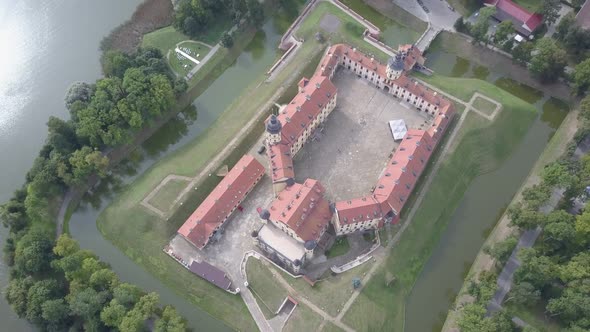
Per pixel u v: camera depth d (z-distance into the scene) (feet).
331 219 459.32
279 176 456.45
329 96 499.92
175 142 537.24
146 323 420.77
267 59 590.14
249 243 458.50
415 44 585.22
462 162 502.79
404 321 431.84
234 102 554.87
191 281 445.37
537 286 412.57
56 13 629.92
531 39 581.12
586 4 560.20
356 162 500.74
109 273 424.46
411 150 466.70
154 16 618.03
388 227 462.60
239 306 433.48
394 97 542.57
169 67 568.82
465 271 455.22
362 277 438.81
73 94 517.55
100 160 481.46
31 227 461.78
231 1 598.34
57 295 426.51
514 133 524.52
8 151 531.91
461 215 484.33
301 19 606.14
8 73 586.04
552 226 419.74
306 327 418.10
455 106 529.86
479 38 572.10
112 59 547.08
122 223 475.31
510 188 497.05
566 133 522.88
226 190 453.17
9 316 443.32
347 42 577.43
